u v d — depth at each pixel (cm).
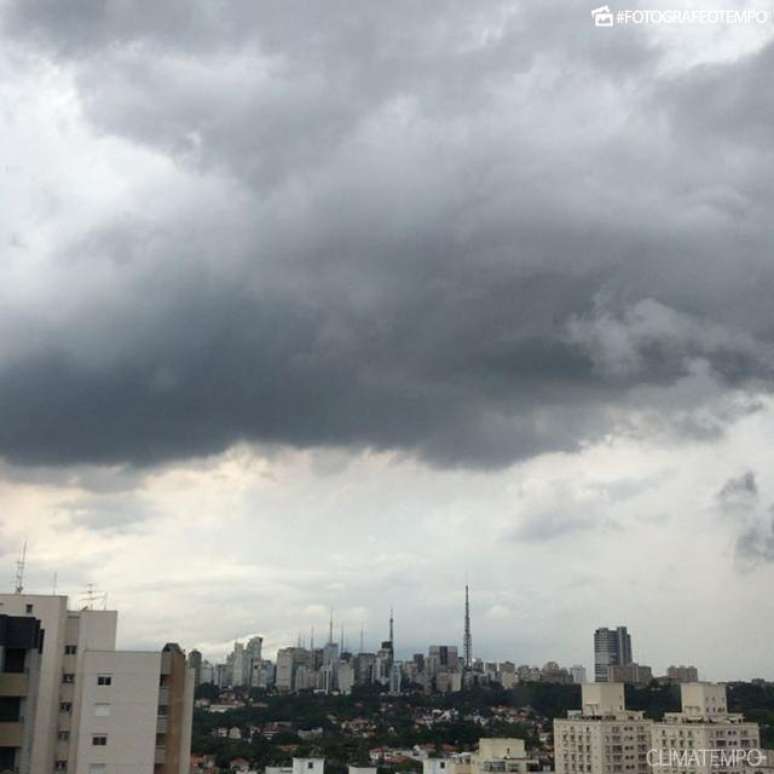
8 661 11338
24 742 11162
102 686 14162
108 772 13950
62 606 14362
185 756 15025
